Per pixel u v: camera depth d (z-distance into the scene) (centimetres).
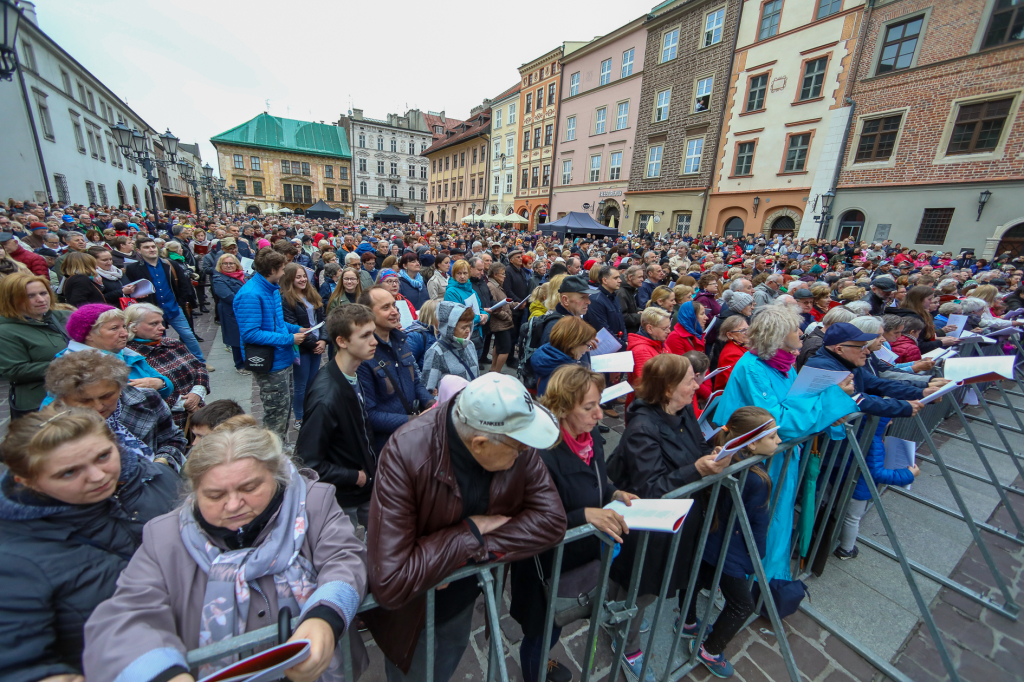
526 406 110
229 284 505
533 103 3153
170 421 215
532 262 795
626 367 316
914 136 1379
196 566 109
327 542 122
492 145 3753
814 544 260
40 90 1945
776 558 217
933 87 1329
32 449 105
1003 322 522
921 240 1390
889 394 265
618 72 2442
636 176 2364
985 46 1230
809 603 243
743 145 1855
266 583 112
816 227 1625
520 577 176
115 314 225
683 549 197
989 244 1255
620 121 2450
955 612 242
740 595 193
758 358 242
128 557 126
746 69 1809
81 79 2417
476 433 111
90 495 116
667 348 416
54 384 162
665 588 174
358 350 202
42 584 104
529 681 179
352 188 6084
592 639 161
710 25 1933
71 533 116
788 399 219
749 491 190
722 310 487
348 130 6097
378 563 109
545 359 271
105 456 119
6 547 105
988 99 1229
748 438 156
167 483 155
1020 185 1194
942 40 1305
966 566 277
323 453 196
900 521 318
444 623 149
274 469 117
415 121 6262
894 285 535
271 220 2722
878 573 267
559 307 371
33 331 258
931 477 381
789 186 1698
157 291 480
